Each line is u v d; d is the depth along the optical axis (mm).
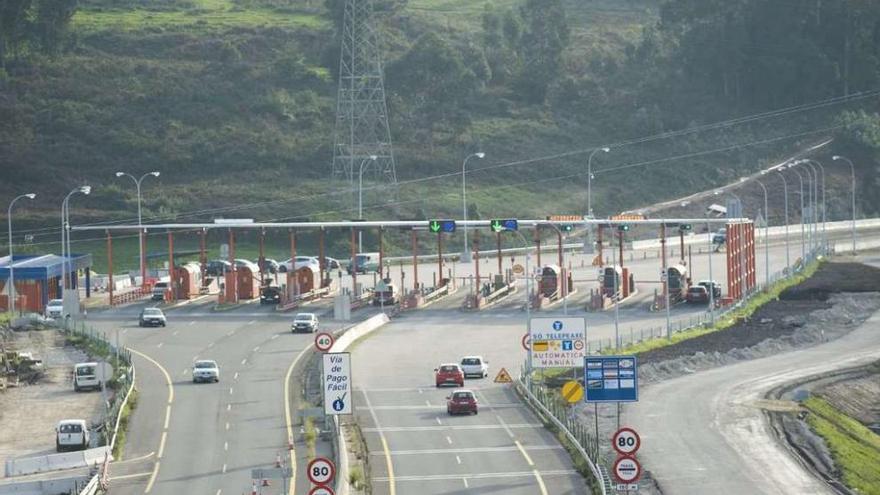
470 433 189750
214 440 187125
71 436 185625
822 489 173375
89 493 153625
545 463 171125
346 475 156875
